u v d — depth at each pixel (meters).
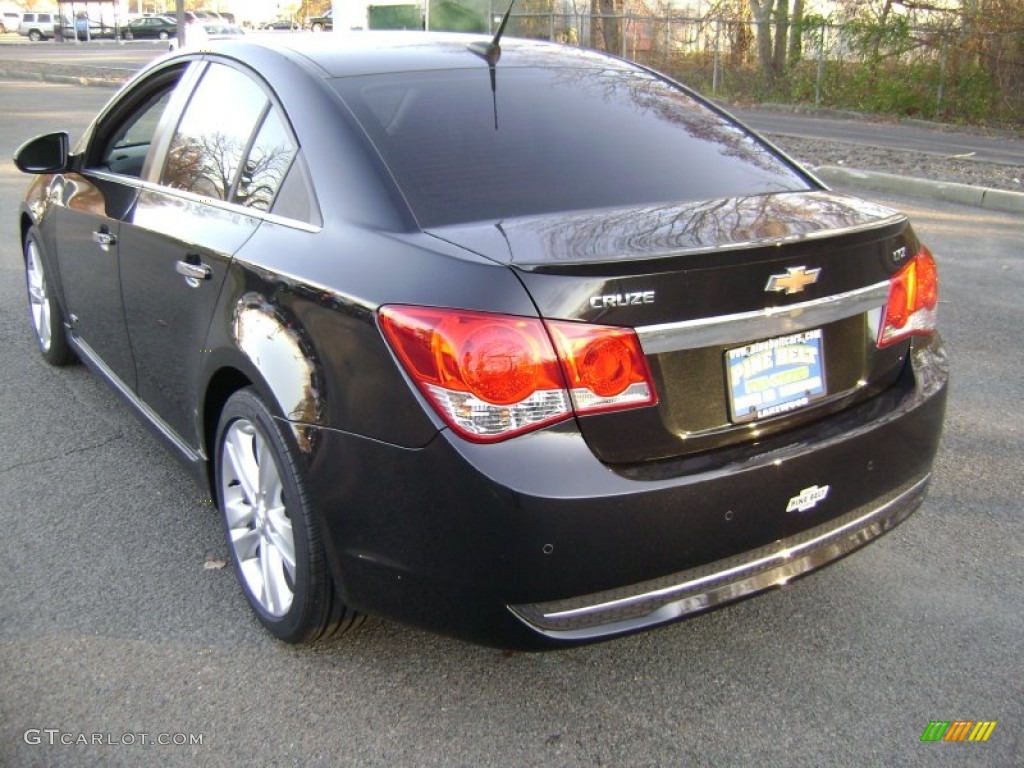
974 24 19.59
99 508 3.75
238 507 3.07
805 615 3.13
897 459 2.75
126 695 2.73
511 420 2.22
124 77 23.73
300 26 62.41
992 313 6.36
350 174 2.72
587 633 2.36
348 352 2.44
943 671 2.86
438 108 2.97
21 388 4.90
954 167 12.40
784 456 2.47
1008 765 2.50
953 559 3.44
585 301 2.23
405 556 2.39
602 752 2.54
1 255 7.41
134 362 3.82
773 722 2.65
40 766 2.47
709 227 2.50
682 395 2.38
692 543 2.38
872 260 2.68
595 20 26.25
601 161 2.92
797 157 13.18
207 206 3.24
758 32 23.34
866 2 21.11
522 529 2.22
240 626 3.04
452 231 2.50
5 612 3.09
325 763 2.50
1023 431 4.50
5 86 22.45
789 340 2.55
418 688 2.78
